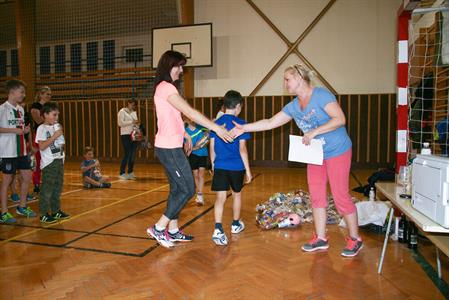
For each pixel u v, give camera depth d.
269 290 2.14
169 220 2.88
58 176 3.83
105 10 11.39
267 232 3.40
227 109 3.06
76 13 11.79
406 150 3.21
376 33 8.94
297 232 3.39
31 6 11.05
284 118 2.79
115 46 11.83
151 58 10.34
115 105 10.62
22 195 4.00
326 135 2.56
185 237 3.11
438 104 5.24
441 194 1.69
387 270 2.46
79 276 2.35
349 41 9.07
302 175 7.78
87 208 4.41
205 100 9.88
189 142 3.48
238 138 3.06
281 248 2.93
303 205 4.00
